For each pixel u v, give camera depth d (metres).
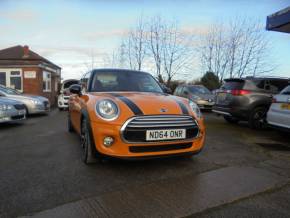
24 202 2.40
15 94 9.87
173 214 2.23
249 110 6.64
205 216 2.21
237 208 2.35
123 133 2.92
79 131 4.29
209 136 5.73
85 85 4.52
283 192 2.72
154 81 4.80
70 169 3.33
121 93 3.84
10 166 3.44
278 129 5.14
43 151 4.27
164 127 3.03
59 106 12.83
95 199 2.48
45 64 16.41
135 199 2.50
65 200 2.46
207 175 3.18
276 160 3.88
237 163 3.69
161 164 3.56
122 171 3.27
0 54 16.83
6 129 6.64
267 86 6.84
